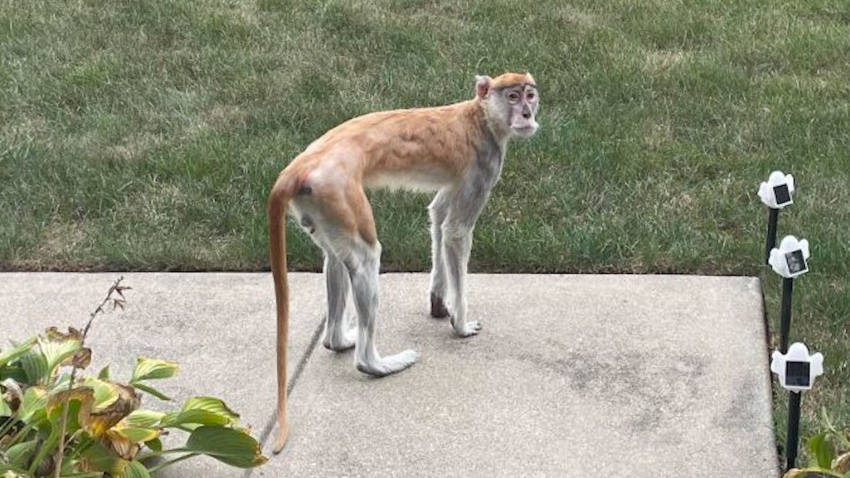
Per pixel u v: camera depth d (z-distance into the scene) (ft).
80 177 15.29
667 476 10.34
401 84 17.57
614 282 13.11
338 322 11.87
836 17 20.08
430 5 20.62
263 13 20.18
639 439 10.76
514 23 19.75
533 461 10.55
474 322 12.35
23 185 15.14
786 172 15.03
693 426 10.89
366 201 10.93
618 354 11.89
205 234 14.37
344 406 11.31
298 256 13.75
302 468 10.58
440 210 11.88
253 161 15.49
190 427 10.59
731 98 17.03
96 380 10.08
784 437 10.73
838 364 11.62
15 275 13.56
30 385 10.31
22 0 20.74
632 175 15.21
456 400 11.33
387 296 13.00
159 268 13.78
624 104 16.96
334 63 18.28
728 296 12.75
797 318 12.37
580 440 10.77
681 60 18.12
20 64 18.24
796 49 18.38
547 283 13.16
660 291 12.89
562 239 13.87
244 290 13.20
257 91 17.46
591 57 18.28
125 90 17.60
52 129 16.56
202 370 11.87
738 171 15.20
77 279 13.47
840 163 15.14
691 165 15.40
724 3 20.52
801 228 13.84
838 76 17.65
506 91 11.37
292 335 12.37
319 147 10.93
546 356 11.89
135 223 14.52
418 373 11.71
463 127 11.47
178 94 17.38
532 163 15.49
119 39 19.19
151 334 12.44
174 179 15.31
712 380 11.45
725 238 13.78
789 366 9.43
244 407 11.34
